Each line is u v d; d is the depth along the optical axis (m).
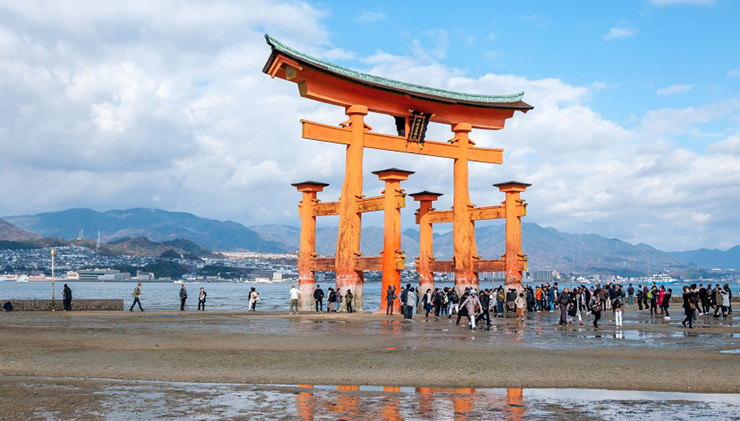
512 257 46.50
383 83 46.31
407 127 49.47
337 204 46.97
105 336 24.66
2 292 194.38
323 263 48.34
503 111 53.03
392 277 43.72
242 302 95.81
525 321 36.62
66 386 14.02
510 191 47.09
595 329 30.09
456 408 11.91
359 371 15.88
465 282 49.09
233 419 10.94
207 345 21.55
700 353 19.64
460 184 50.53
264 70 44.25
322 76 43.25
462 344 22.41
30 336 24.61
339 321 35.34
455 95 50.16
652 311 44.00
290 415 11.26
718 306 39.44
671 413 11.56
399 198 43.94
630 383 14.54
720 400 12.85
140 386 14.09
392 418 11.05
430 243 51.94
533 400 12.73
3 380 14.77
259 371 15.87
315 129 43.41
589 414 11.45
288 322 34.09
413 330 29.09
